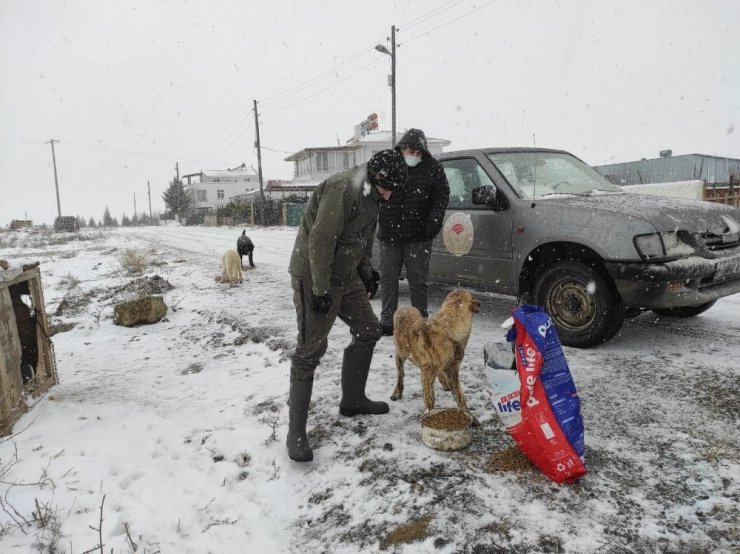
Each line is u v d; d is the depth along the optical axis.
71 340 5.97
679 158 23.52
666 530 2.05
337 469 2.75
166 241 24.03
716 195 15.30
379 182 2.65
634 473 2.45
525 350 2.44
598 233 4.00
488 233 4.90
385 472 2.65
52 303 8.60
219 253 15.95
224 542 2.29
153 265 13.08
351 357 3.22
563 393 2.44
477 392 3.56
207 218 53.50
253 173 77.31
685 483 2.34
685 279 3.79
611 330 4.11
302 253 2.80
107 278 11.50
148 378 4.52
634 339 4.48
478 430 3.00
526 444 2.49
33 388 3.94
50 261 16.50
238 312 6.61
